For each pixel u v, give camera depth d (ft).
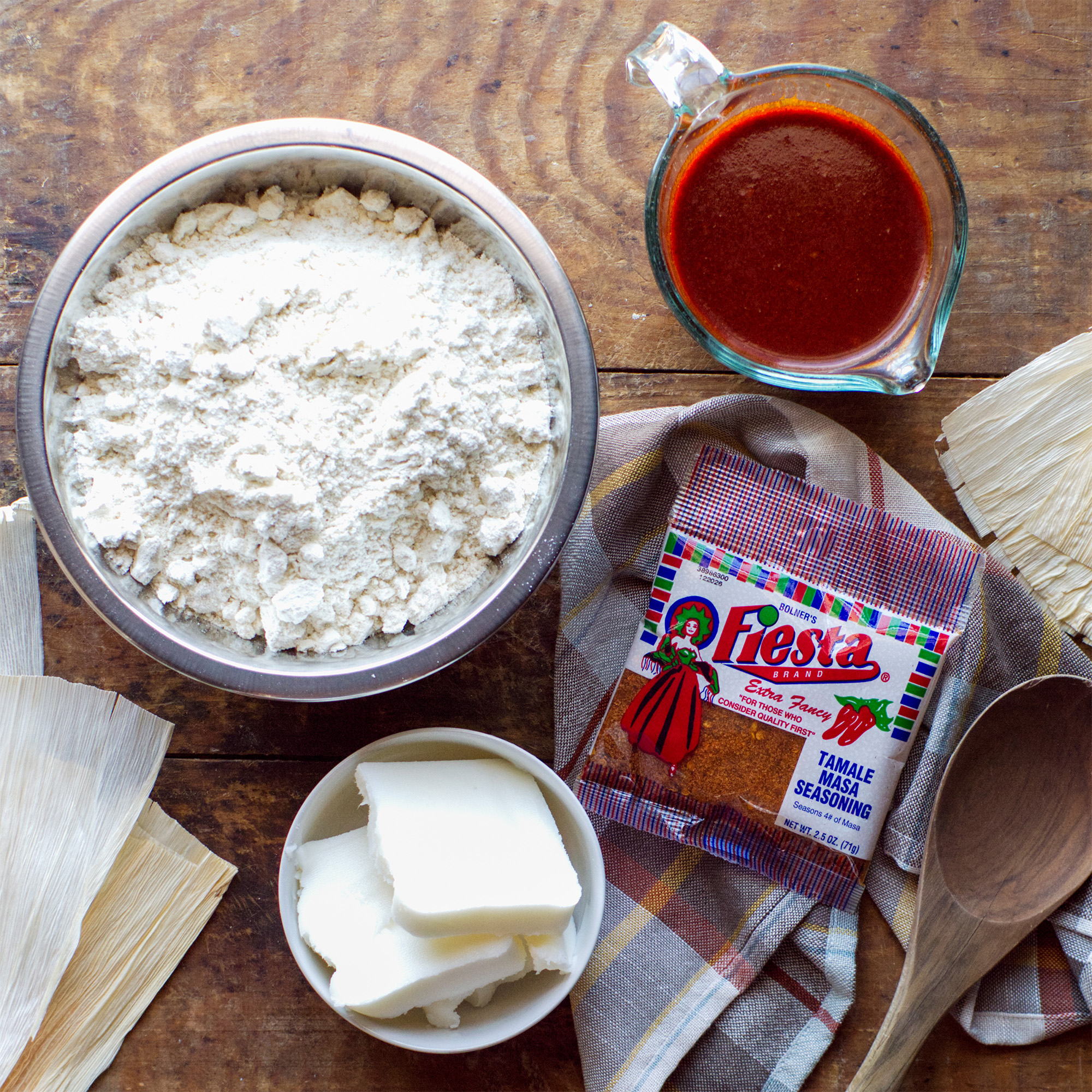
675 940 2.12
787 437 2.13
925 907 2.06
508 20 2.13
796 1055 2.11
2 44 2.12
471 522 1.96
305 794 2.13
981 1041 2.11
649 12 2.13
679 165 2.01
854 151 2.00
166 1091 2.10
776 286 2.03
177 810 2.13
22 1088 2.07
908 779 2.14
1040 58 2.15
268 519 1.88
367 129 1.90
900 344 2.03
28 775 2.08
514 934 1.96
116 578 1.92
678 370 2.15
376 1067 2.12
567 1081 2.12
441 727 2.13
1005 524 2.15
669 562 2.12
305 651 1.94
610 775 2.12
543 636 2.15
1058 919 2.10
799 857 2.12
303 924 1.99
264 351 1.89
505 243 1.93
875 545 2.11
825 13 2.14
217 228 1.94
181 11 2.12
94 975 2.10
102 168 2.12
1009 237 2.15
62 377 1.91
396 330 1.89
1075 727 2.07
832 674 2.10
